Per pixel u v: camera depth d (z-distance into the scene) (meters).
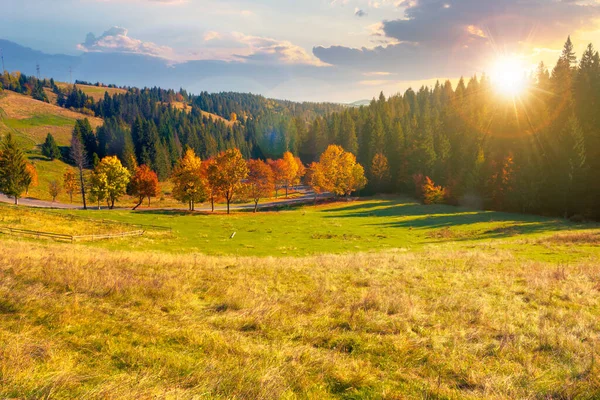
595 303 11.60
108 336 7.44
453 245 33.97
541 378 6.20
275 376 5.84
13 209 42.94
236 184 62.56
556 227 42.94
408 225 51.50
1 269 12.58
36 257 16.59
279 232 45.22
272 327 8.62
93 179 64.25
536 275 16.11
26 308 8.64
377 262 21.05
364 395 5.51
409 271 17.55
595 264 19.30
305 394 5.48
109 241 33.88
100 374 5.72
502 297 12.30
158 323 8.51
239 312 9.74
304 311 10.12
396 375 6.29
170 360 6.38
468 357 7.12
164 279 13.34
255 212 67.00
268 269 17.45
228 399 5.13
